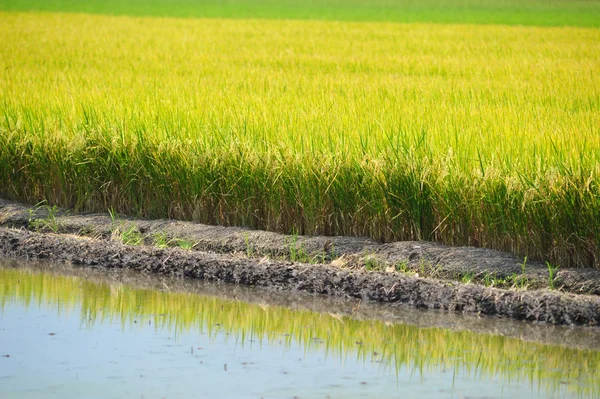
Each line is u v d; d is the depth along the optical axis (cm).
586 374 1020
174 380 980
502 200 1443
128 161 1731
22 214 1755
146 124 1878
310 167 1570
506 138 1694
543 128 1802
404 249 1466
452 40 4925
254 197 1619
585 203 1378
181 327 1182
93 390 945
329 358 1067
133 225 1658
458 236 1493
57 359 1047
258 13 8769
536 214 1412
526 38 5106
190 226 1636
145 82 2722
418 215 1503
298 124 1838
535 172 1466
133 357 1057
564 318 1218
